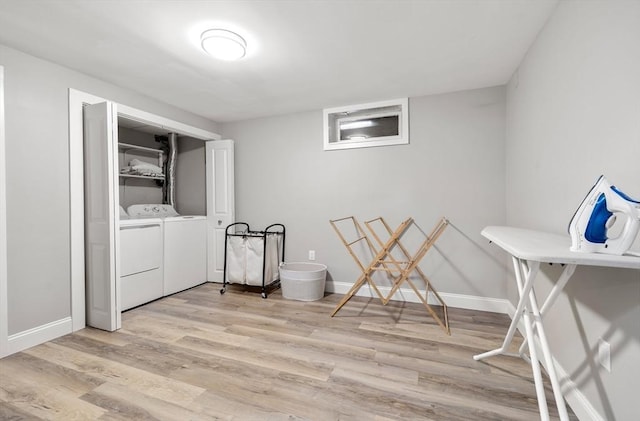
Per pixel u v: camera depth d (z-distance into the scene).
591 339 1.19
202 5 1.50
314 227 3.23
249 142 3.53
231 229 3.50
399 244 2.80
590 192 0.97
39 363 1.72
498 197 2.55
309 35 1.78
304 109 3.19
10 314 1.85
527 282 1.19
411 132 2.82
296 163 3.30
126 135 3.47
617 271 1.04
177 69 2.22
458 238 2.69
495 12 1.57
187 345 1.95
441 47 1.93
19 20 1.61
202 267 3.52
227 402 1.37
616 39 1.06
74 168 2.19
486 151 2.58
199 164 3.81
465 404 1.36
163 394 1.43
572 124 1.38
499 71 2.28
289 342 1.99
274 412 1.31
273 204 3.41
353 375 1.59
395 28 1.71
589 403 1.20
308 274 2.85
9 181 1.85
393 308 2.66
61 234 2.12
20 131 1.91
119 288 2.23
